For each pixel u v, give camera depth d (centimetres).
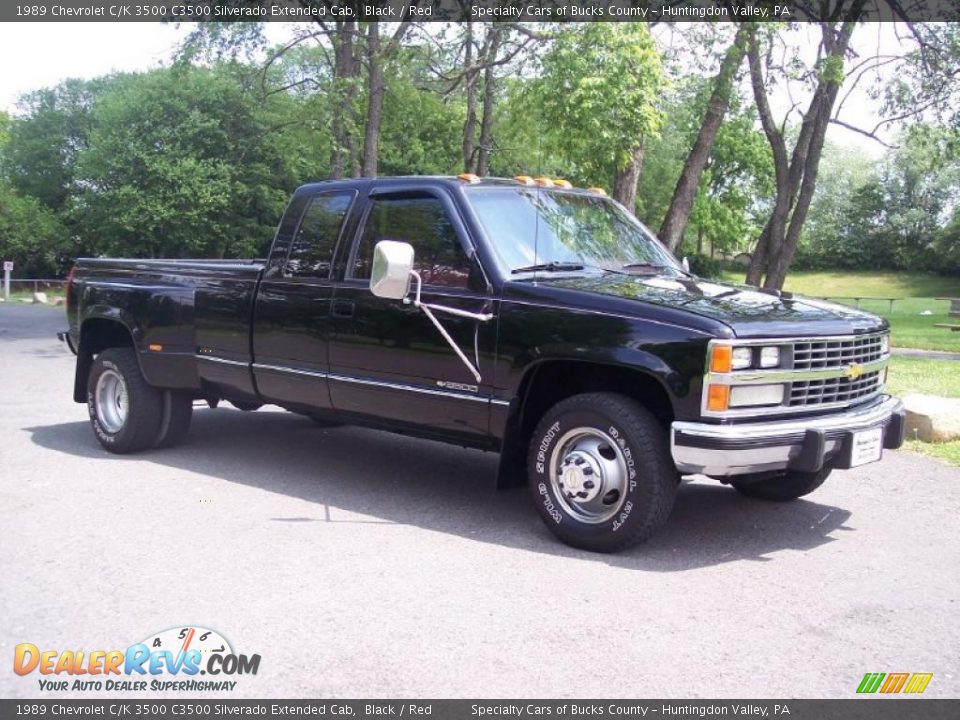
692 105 1733
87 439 798
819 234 8006
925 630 401
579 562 483
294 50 3456
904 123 1989
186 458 721
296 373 615
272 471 681
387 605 421
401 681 348
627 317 475
